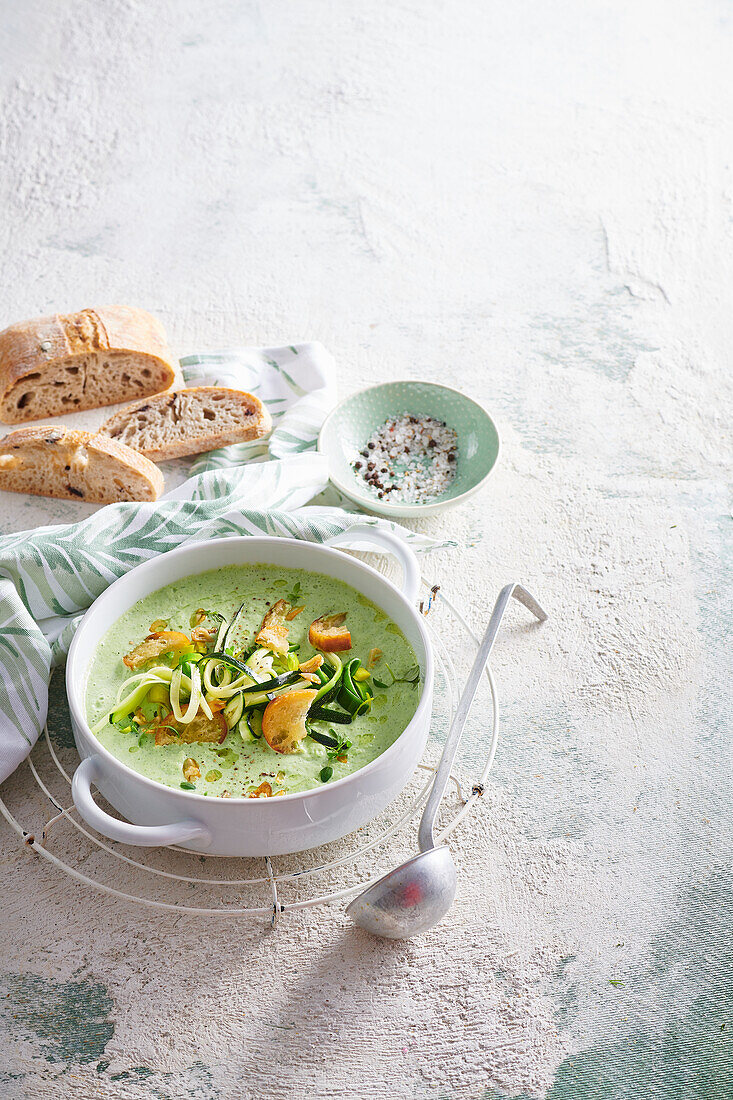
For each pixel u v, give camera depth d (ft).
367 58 5.74
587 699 3.41
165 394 3.96
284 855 3.11
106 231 4.79
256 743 3.05
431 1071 2.87
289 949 3.00
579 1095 2.86
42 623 3.44
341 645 3.17
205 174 5.08
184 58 5.72
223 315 4.42
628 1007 2.95
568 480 3.92
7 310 4.41
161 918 3.03
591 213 4.95
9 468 3.76
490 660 3.47
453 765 3.27
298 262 4.67
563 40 5.91
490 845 3.15
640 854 3.15
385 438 3.92
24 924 3.01
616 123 5.41
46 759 3.27
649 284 4.64
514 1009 2.94
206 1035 2.89
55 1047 2.88
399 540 3.34
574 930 3.04
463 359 4.30
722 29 6.01
